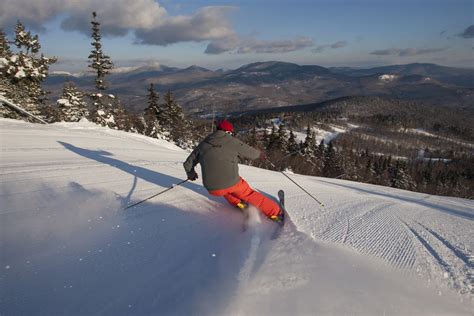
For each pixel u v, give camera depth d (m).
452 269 3.19
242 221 3.90
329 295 2.44
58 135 9.64
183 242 3.18
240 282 2.53
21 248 2.79
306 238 3.59
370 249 3.50
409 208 5.82
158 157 8.28
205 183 3.94
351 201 5.81
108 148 8.69
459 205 7.21
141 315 2.06
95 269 2.57
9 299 2.13
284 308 2.23
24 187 4.49
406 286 2.75
